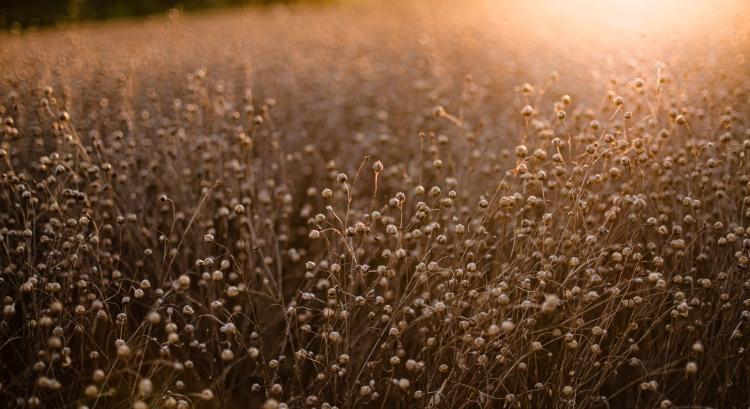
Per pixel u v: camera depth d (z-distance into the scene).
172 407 1.80
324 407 1.97
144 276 2.75
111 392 1.81
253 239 2.73
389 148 4.16
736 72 3.31
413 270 2.76
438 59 5.53
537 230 2.35
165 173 3.39
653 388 1.85
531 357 2.35
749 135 2.78
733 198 2.49
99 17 10.45
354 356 2.42
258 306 2.66
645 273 2.32
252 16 9.00
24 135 3.26
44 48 5.31
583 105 3.80
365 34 7.17
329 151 4.38
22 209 2.65
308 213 3.31
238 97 4.63
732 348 2.13
